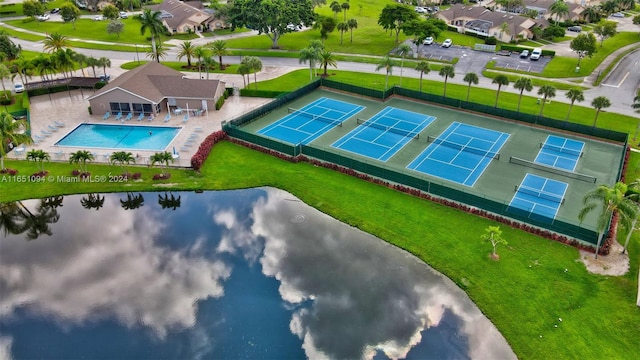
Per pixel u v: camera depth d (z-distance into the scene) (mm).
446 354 34031
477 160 59188
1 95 78125
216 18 127375
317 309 37844
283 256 43688
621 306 37062
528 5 151250
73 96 79125
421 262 42625
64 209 51031
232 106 75375
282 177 55875
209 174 56500
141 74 74688
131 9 147375
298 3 114125
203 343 34938
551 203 50344
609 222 44562
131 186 54312
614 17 154625
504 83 70125
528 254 42781
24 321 36781
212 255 44031
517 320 36312
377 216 48688
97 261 43344
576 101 77562
